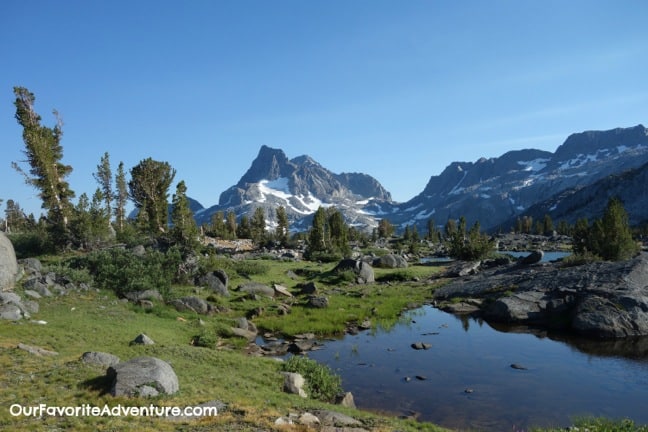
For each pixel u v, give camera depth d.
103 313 29.19
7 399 13.63
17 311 24.12
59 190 56.62
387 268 68.31
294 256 83.69
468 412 18.41
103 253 40.69
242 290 43.84
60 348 20.08
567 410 18.38
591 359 25.67
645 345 28.19
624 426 14.38
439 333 32.44
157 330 27.39
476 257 73.44
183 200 51.00
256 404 15.14
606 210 49.53
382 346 29.23
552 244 129.50
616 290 33.44
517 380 22.34
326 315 36.44
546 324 33.81
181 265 44.25
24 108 55.34
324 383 19.72
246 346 28.92
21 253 51.62
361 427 14.00
